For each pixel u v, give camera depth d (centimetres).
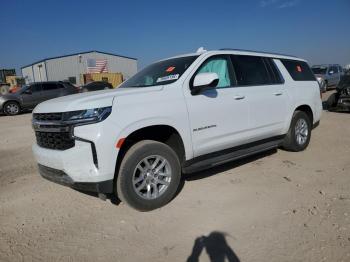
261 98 535
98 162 364
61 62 4734
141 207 402
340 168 542
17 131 1103
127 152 392
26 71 5553
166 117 409
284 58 625
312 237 332
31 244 350
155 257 317
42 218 409
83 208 432
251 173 533
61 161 376
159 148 407
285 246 320
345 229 344
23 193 494
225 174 533
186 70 453
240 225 366
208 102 456
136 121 384
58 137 386
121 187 387
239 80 514
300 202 414
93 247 339
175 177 424
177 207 420
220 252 318
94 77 4059
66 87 1955
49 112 392
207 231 358
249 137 522
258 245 325
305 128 648
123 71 5138
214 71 486
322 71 2222
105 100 373
